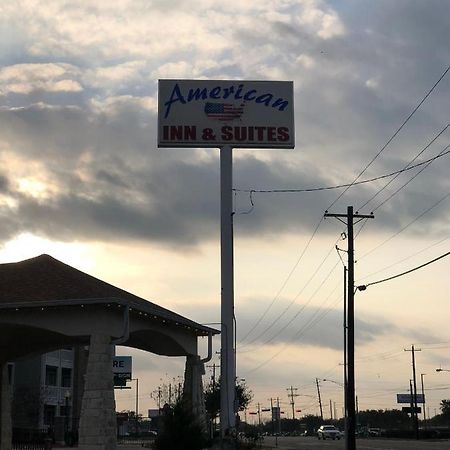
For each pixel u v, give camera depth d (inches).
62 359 3518.7
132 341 1659.7
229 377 1797.5
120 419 3193.9
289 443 3100.4
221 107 1974.7
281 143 1963.6
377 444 2642.7
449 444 2559.1
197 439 1314.0
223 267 1883.6
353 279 1787.6
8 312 1294.3
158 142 1941.4
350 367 1749.5
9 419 1646.2
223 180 1942.7
